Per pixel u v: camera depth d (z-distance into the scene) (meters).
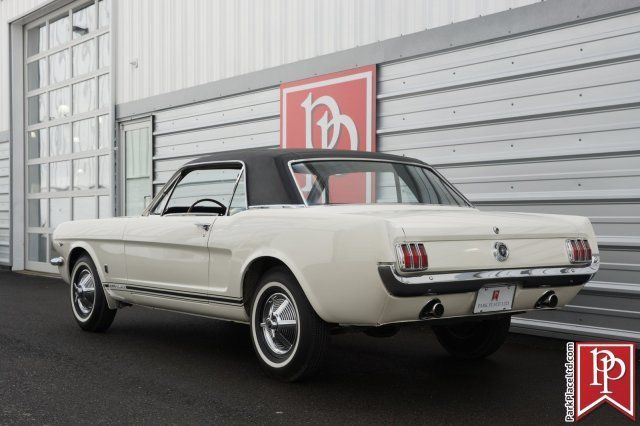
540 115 5.86
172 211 5.38
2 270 13.97
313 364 4.16
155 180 10.55
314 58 7.90
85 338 5.95
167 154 10.31
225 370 4.75
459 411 3.81
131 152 11.13
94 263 6.07
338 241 3.81
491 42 6.21
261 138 8.73
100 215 11.84
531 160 5.92
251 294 4.60
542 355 5.28
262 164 4.65
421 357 5.20
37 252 13.73
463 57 6.43
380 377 4.57
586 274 4.24
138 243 5.48
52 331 6.30
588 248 4.27
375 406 3.89
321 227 3.94
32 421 3.62
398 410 3.82
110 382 4.42
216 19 9.38
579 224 4.31
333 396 4.09
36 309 7.77
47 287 10.34
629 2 5.30
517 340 5.87
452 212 4.20
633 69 5.30
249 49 8.85
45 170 13.49
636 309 5.33
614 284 5.41
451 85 6.49
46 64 13.50
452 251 3.73
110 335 6.09
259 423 3.58
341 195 4.51
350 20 7.49
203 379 4.49
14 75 14.09
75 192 12.47
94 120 12.00
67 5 12.78
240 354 5.28
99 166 11.84
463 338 5.09
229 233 4.58
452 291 3.72
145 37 10.72
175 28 10.12
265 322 4.41
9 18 14.02
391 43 7.04
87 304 6.26
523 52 5.99
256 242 4.35
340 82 7.57
